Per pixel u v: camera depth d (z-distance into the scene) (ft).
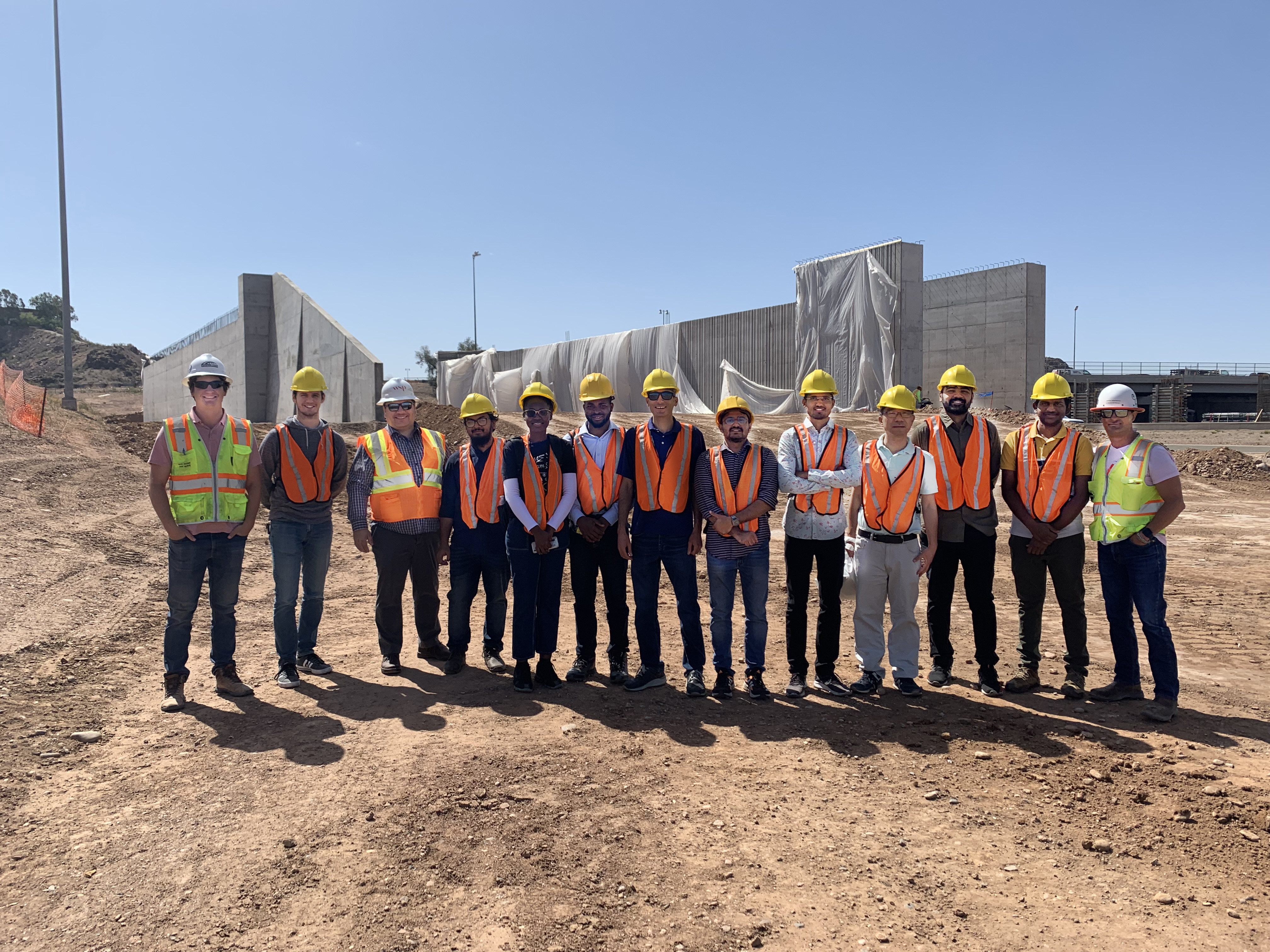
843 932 8.93
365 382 85.61
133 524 32.91
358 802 12.07
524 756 13.79
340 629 23.17
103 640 20.10
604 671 19.27
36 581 23.73
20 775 12.79
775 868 10.27
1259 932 8.89
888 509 16.96
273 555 17.67
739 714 16.10
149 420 173.47
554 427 73.26
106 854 10.57
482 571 19.02
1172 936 8.82
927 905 9.46
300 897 9.61
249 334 119.85
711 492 16.71
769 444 72.13
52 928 8.98
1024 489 17.02
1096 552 36.32
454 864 10.33
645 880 10.00
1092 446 16.89
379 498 18.40
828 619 17.29
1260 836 10.98
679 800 12.20
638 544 17.26
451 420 66.03
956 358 134.31
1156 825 11.37
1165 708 15.67
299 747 14.21
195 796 12.28
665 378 16.89
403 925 9.05
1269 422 177.37
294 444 17.67
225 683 16.94
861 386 102.22
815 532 16.94
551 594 17.70
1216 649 21.29
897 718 15.92
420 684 17.98
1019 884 9.92
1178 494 15.38
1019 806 12.00
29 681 16.81
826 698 17.24
